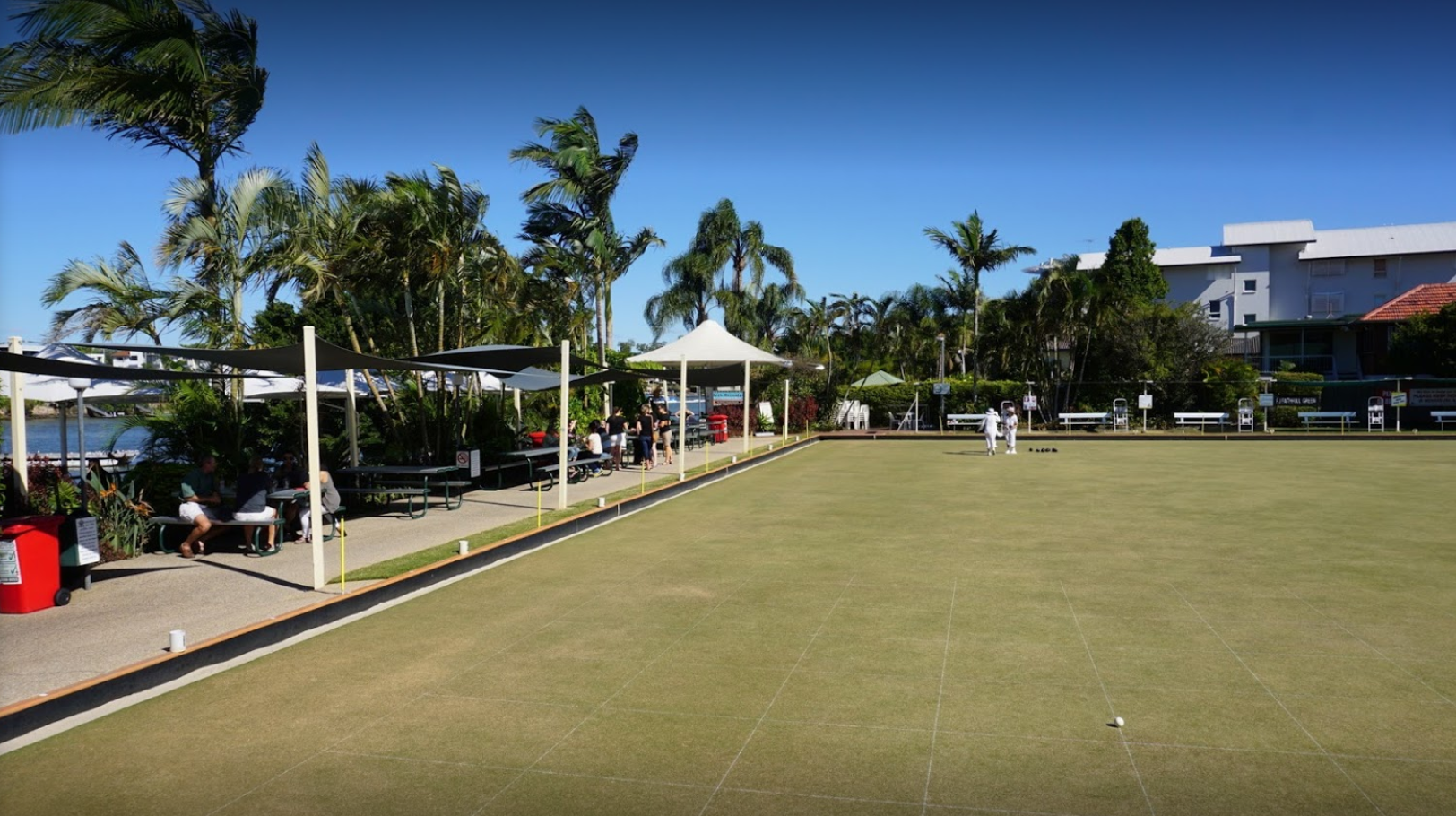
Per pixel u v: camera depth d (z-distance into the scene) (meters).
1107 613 7.68
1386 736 4.97
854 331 52.22
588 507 13.95
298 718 5.41
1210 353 40.25
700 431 28.80
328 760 4.82
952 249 39.88
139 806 4.29
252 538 10.70
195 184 14.55
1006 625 7.34
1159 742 4.93
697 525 12.91
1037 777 4.53
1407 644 6.69
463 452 14.02
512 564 10.10
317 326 20.88
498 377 17.77
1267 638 6.91
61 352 11.19
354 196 17.25
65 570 8.23
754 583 9.02
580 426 25.02
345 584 8.41
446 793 4.41
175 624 7.03
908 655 6.57
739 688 5.90
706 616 7.73
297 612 7.32
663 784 4.50
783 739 5.05
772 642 6.93
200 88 14.38
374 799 4.35
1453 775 4.48
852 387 41.56
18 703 5.23
